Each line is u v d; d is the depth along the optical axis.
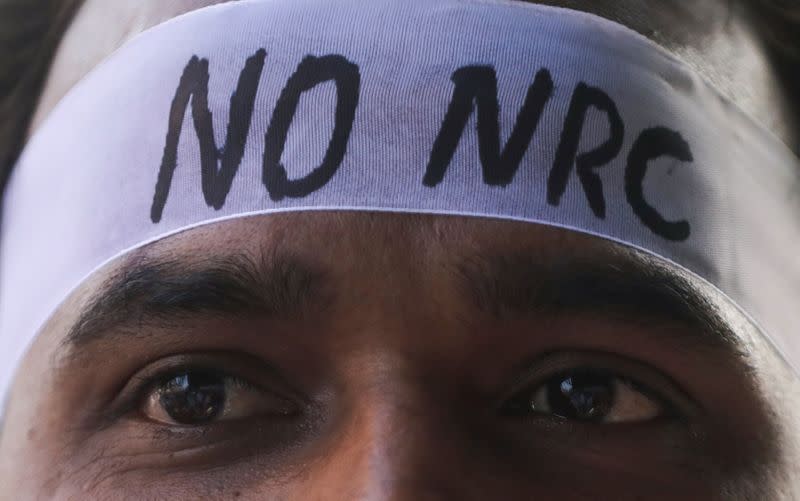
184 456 1.16
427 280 1.10
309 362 1.13
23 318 1.34
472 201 1.11
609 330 1.13
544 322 1.11
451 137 1.13
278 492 1.11
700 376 1.17
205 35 1.22
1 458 1.30
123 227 1.19
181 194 1.16
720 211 1.24
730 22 1.42
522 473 1.11
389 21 1.18
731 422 1.18
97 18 1.44
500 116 1.14
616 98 1.20
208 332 1.13
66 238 1.28
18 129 1.56
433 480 1.06
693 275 1.18
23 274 1.38
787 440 1.21
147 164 1.20
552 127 1.15
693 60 1.32
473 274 1.09
